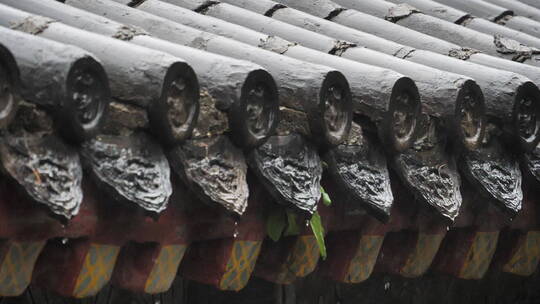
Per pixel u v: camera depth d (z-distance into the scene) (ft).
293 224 10.71
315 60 11.82
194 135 8.96
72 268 9.06
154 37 11.59
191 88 8.55
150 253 9.76
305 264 11.65
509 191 11.92
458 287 20.16
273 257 11.73
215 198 8.85
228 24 13.57
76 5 12.94
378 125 10.47
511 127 11.84
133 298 15.25
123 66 8.42
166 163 8.55
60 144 7.73
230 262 10.55
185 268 10.84
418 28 17.98
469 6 21.40
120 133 8.33
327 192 11.25
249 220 10.47
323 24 15.76
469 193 12.89
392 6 18.48
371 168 10.55
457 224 13.15
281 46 12.53
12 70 7.13
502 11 21.27
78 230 8.72
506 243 14.98
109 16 12.75
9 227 8.10
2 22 9.38
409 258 13.05
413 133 10.63
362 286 18.02
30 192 7.36
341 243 12.25
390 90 10.36
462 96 11.03
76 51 7.54
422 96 11.21
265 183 9.51
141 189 8.23
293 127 9.87
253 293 15.85
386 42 14.92
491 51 17.22
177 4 15.07
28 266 8.52
